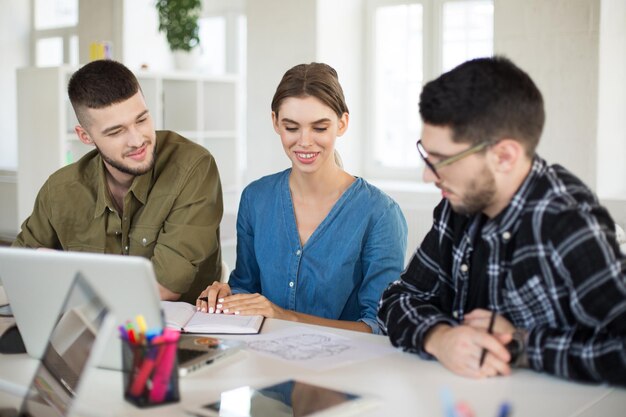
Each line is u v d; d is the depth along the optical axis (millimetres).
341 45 5484
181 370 1468
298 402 1333
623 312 1369
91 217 2377
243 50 6832
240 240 2375
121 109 2158
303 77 2104
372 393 1375
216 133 6148
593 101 4066
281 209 2254
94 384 1443
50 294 1535
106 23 6961
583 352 1391
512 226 1493
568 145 4156
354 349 1650
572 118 4133
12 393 1488
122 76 2176
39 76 5270
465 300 1638
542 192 1460
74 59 7707
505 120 1395
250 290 2367
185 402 1338
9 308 2018
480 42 5262
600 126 4090
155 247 2324
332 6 5371
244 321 1854
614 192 4270
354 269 2211
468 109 1382
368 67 5707
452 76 1415
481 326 1508
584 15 4047
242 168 6891
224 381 1447
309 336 1760
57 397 1402
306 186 2219
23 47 8078
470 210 1475
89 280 1456
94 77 2154
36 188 5387
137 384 1313
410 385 1416
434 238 1698
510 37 4273
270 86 5473
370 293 2172
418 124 5602
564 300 1458
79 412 1304
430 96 1420
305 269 2209
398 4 5531
